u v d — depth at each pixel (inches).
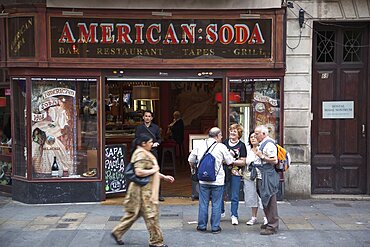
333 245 295.0
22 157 408.8
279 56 398.0
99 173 403.5
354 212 374.0
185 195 431.2
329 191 423.5
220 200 318.3
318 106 419.5
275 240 303.9
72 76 398.6
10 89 410.3
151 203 282.7
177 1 393.7
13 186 414.0
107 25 395.5
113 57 398.0
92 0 389.4
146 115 394.0
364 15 405.4
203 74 404.2
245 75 402.6
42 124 402.3
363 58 417.1
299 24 403.5
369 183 418.3
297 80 406.9
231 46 400.5
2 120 442.3
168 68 399.9
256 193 333.1
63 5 388.5
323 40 419.2
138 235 313.3
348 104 418.0
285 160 317.7
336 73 417.7
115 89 614.5
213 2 393.4
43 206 394.6
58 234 316.2
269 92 407.2
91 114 403.5
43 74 396.5
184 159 621.3
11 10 395.5
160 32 398.6
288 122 408.8
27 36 394.3
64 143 404.8
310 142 414.3
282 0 394.9
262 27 398.9
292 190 412.2
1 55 410.6
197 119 642.2
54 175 404.5
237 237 310.2
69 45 394.9
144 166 281.7
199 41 399.9
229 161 317.7
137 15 395.9
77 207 389.7
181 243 298.0
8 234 316.5
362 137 420.2
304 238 307.9
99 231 322.7
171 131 547.2
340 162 421.1
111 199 412.8
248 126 407.8
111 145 411.8
